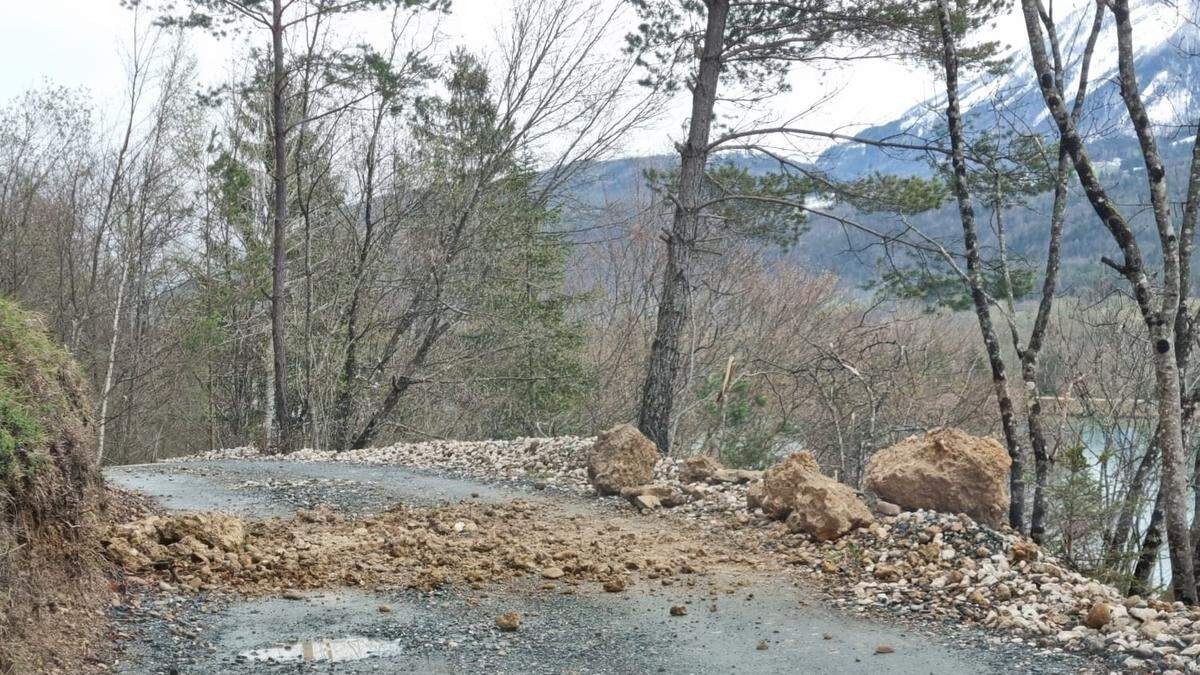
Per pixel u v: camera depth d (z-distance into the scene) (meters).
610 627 6.88
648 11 17.23
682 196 16.56
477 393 28.22
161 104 27.69
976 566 8.23
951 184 15.13
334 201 25.64
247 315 27.88
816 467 10.59
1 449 6.04
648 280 28.52
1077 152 8.81
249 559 8.05
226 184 26.80
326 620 6.77
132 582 7.08
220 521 8.63
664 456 14.86
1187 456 10.45
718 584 8.16
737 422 24.41
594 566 8.48
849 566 8.64
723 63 17.14
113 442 31.30
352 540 9.19
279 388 23.11
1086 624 6.75
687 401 25.33
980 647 6.49
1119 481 12.57
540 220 26.81
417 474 14.20
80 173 28.75
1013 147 14.23
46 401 7.08
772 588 8.08
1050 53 13.11
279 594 7.36
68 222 29.16
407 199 25.98
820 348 17.50
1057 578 7.85
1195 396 10.51
